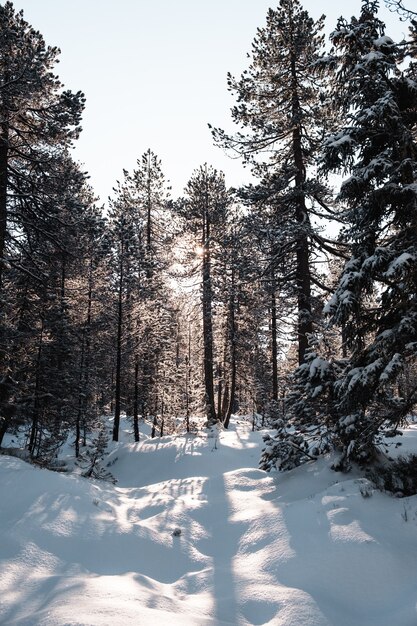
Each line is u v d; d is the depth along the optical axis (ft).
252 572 20.12
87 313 93.20
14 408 50.34
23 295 60.75
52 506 26.63
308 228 51.37
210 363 97.71
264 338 112.06
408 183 28.99
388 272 26.55
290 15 58.70
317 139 56.03
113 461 66.49
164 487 40.73
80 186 58.65
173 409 93.45
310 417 35.88
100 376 104.99
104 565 20.93
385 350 28.86
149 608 15.85
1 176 52.08
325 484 30.22
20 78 44.98
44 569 19.22
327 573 18.47
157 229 122.21
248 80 58.85
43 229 56.95
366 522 22.30
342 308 28.94
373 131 30.37
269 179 57.11
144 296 95.20
